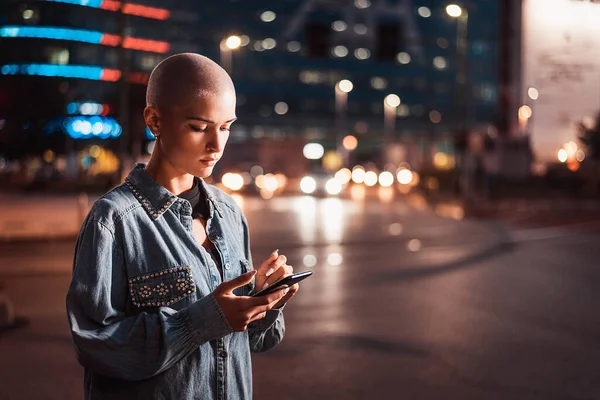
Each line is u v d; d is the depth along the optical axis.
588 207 32.78
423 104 130.38
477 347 7.97
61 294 11.38
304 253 16.77
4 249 17.17
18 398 6.21
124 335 1.94
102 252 2.00
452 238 20.28
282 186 52.12
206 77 2.03
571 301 10.76
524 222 25.94
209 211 2.21
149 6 68.00
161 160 2.15
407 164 77.31
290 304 10.48
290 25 123.12
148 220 2.09
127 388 2.02
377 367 7.20
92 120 45.53
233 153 81.75
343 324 9.15
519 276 13.30
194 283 2.07
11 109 40.53
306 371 7.07
